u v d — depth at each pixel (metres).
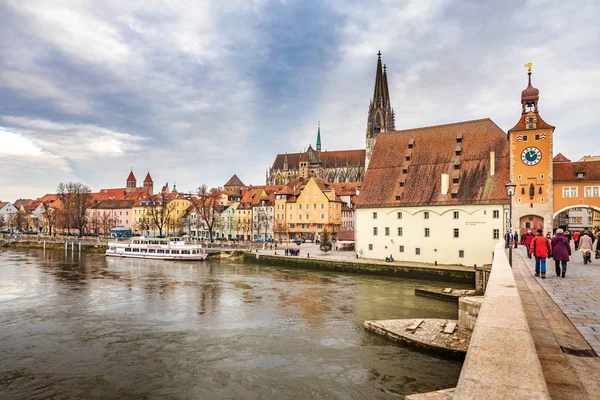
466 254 70.62
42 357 29.25
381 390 23.75
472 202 70.62
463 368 6.24
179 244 102.06
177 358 29.12
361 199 83.38
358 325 37.53
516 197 67.81
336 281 64.25
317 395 23.22
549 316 13.21
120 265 86.69
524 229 67.81
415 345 30.69
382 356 29.28
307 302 47.69
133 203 188.88
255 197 153.25
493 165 72.50
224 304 46.47
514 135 68.75
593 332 11.23
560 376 7.96
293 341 32.88
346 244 102.06
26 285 58.72
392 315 41.34
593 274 24.48
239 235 147.12
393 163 84.75
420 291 52.50
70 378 25.70
